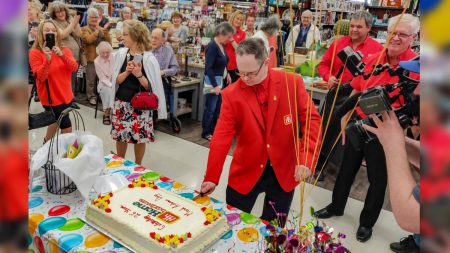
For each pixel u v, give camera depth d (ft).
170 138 15.64
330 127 4.63
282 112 6.01
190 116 18.61
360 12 10.78
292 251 3.69
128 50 10.09
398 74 3.22
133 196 5.35
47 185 5.66
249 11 21.03
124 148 10.68
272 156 6.16
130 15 20.93
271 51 14.84
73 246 4.45
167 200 5.30
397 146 2.60
